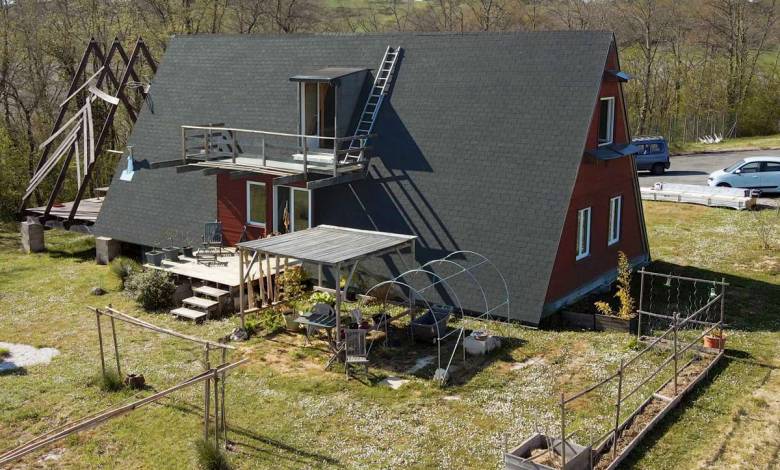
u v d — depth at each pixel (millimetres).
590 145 19500
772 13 60906
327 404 14195
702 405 13789
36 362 16422
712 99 57531
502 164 19266
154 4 41781
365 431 13148
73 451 12617
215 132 23891
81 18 38344
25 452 10180
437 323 16766
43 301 20734
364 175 20938
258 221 23031
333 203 21266
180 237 24031
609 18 58562
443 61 21500
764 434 12664
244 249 17672
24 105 36219
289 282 19406
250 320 18578
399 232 19969
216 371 12148
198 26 43219
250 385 15078
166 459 12273
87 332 18250
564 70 19500
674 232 27562
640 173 40344
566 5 62094
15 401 14430
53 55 36344
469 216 19172
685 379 14758
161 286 19844
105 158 34219
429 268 19266
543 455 11297
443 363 15992
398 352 16688
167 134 25562
